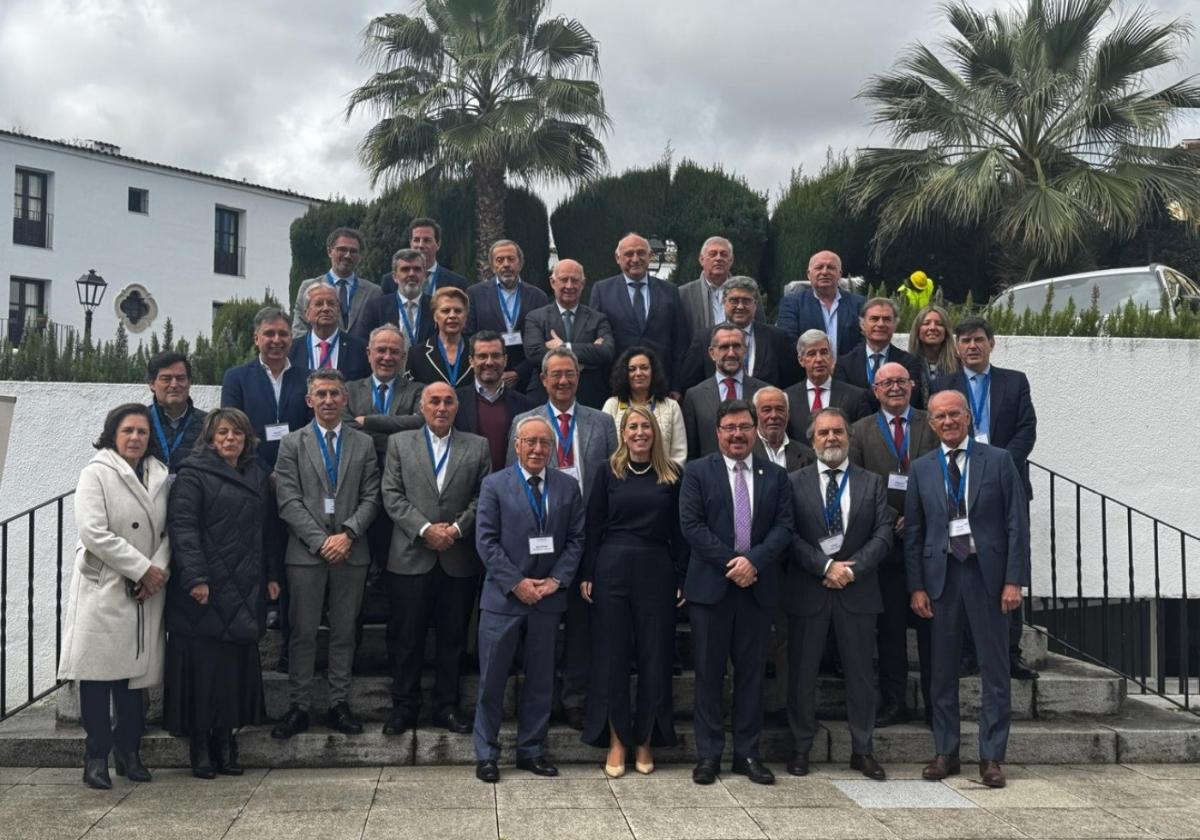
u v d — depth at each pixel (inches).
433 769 211.9
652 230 573.6
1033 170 617.0
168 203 1166.3
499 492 212.1
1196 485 297.4
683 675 234.1
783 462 230.2
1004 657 208.8
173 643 202.4
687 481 211.3
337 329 252.8
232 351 321.4
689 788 199.8
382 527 232.7
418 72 622.5
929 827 178.2
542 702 209.6
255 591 205.8
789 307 270.1
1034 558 296.0
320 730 218.1
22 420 286.4
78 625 195.5
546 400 251.9
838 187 591.8
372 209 601.3
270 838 168.9
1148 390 299.0
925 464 216.5
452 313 244.7
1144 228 639.1
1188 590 296.2
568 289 256.7
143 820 177.3
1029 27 625.3
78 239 1095.0
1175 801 194.5
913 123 630.5
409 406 240.7
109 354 313.0
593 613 212.5
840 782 205.3
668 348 267.3
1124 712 243.8
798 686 212.5
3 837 168.2
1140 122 593.6
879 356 249.1
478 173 585.9
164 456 220.1
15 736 211.6
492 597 208.5
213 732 206.7
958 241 627.2
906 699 231.6
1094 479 298.5
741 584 204.7
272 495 221.8
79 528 196.4
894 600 228.1
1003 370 240.7
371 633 241.8
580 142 611.2
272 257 1263.5
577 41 625.6
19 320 1061.8
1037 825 179.9
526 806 187.0
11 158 1047.6
